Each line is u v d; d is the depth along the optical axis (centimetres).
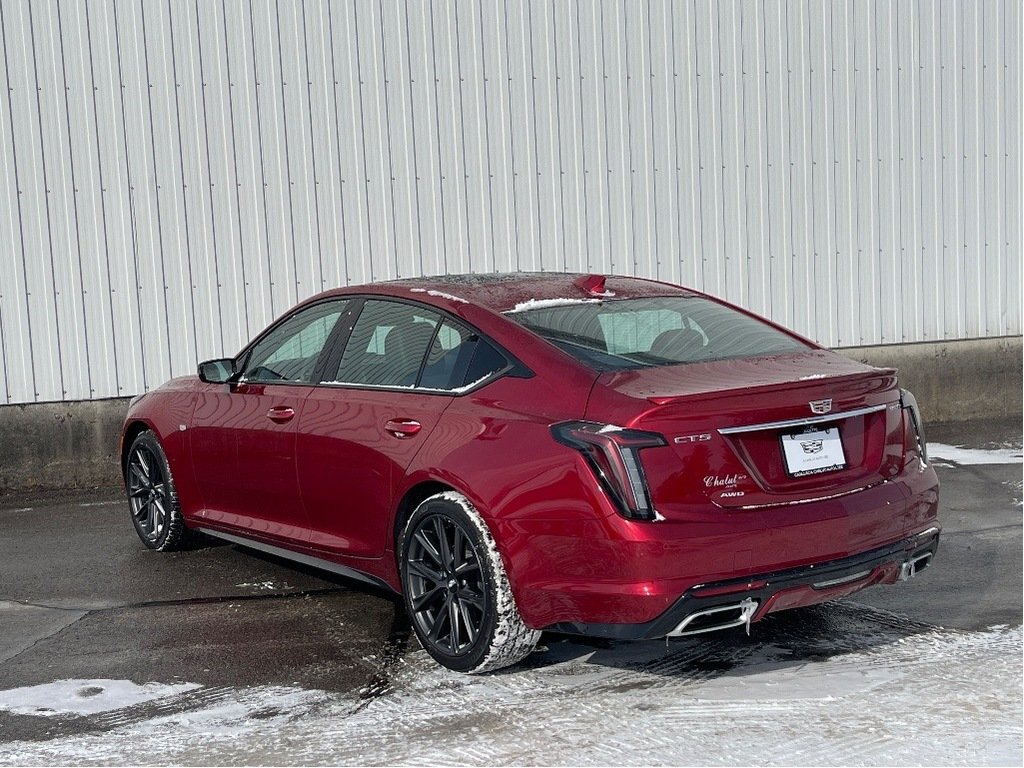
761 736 388
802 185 1079
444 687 446
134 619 554
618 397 414
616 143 1032
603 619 411
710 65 1048
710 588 403
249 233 965
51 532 762
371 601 571
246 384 598
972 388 1116
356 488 506
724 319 509
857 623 507
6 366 925
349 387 528
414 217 996
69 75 920
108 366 944
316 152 973
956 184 1116
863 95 1087
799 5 1063
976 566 596
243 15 948
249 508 595
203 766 383
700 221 1059
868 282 1103
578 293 516
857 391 436
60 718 430
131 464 701
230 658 491
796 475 423
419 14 982
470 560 451
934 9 1096
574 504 411
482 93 1000
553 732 398
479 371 469
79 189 929
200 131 948
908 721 395
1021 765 358
